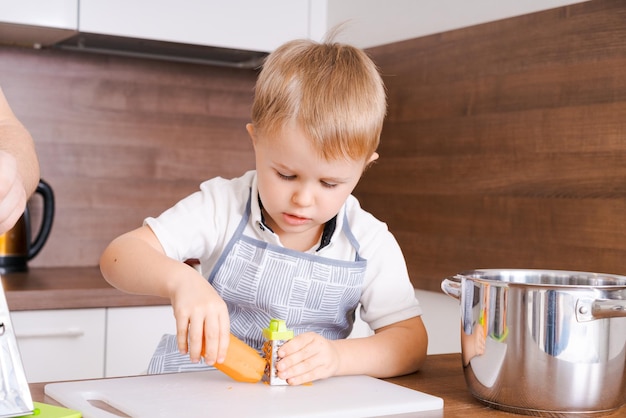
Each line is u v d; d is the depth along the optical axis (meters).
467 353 0.89
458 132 1.84
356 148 1.01
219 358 0.89
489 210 1.75
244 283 1.17
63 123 2.27
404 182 2.02
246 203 1.19
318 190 1.03
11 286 1.85
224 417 0.77
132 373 1.92
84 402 0.83
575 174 1.55
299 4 2.23
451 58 1.86
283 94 1.01
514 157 1.69
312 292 1.16
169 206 2.41
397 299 1.16
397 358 1.03
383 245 1.20
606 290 0.82
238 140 2.50
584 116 1.53
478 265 1.78
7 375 0.72
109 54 2.31
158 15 2.04
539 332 0.82
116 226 2.35
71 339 1.85
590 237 1.51
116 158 2.34
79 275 2.09
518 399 0.84
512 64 1.69
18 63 2.21
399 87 2.04
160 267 0.97
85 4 1.95
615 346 0.83
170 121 2.40
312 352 0.94
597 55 1.50
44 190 2.12
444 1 1.91
